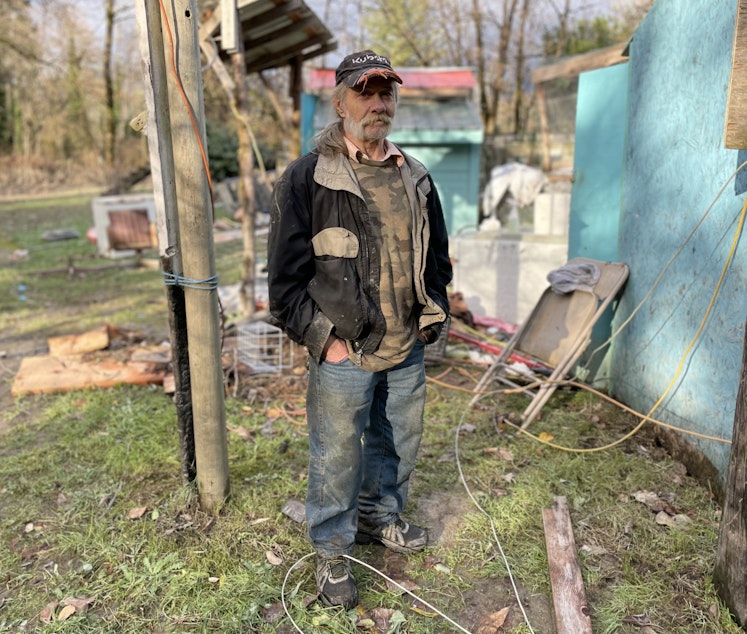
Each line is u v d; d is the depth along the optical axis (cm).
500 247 662
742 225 293
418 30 2194
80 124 3036
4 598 260
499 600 257
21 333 669
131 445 386
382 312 228
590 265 449
